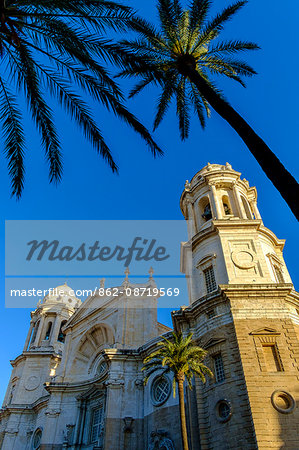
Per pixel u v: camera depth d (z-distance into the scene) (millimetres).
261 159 12453
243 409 22750
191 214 39312
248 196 41094
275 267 33344
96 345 46969
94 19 14461
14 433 49500
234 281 29625
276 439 20594
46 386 44250
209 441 23594
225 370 24969
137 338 40906
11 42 13859
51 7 13992
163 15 18719
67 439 39062
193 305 29594
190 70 17062
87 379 45062
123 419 33781
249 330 25609
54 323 61938
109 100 15359
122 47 15359
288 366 23688
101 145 15594
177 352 25141
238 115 13805
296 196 11203
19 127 15820
